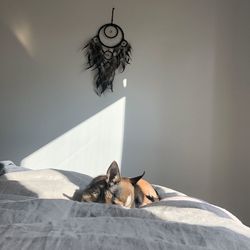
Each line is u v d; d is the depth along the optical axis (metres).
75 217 1.07
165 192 1.63
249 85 2.35
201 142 2.40
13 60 2.50
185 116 2.42
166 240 0.84
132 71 2.46
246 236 0.94
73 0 2.49
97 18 2.48
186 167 2.40
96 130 2.46
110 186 1.31
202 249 0.78
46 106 2.48
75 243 0.77
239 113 2.36
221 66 2.41
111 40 2.47
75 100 2.47
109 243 0.79
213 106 2.40
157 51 2.45
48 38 2.49
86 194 1.33
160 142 2.43
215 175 2.37
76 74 2.48
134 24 2.46
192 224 0.98
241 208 2.33
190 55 2.44
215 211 1.26
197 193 2.38
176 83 2.44
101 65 2.45
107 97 2.46
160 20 2.46
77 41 2.48
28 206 1.09
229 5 2.41
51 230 0.86
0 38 2.50
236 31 2.39
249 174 2.32
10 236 0.79
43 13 2.50
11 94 2.49
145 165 2.43
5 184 1.47
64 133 2.46
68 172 1.76
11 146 2.48
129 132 2.45
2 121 2.49
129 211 1.11
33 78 2.49
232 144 2.37
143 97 2.45
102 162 2.45
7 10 2.50
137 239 0.82
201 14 2.44
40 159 2.47
